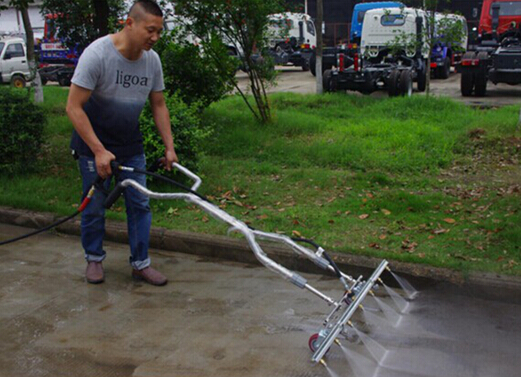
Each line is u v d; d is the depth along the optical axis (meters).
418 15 15.34
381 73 14.95
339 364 3.51
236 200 6.54
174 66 10.12
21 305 4.39
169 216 6.04
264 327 4.01
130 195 4.66
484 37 17.39
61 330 4.00
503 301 4.32
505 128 9.54
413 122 10.53
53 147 8.98
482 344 3.71
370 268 4.72
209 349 3.72
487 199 6.35
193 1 9.55
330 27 33.56
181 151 6.89
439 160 8.06
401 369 3.44
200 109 10.73
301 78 22.08
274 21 10.23
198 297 4.52
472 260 4.71
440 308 4.23
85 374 3.46
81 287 4.72
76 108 4.10
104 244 5.73
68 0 15.23
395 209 6.07
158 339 3.87
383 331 3.90
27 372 3.48
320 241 5.23
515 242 5.04
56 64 23.12
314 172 7.59
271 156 8.46
